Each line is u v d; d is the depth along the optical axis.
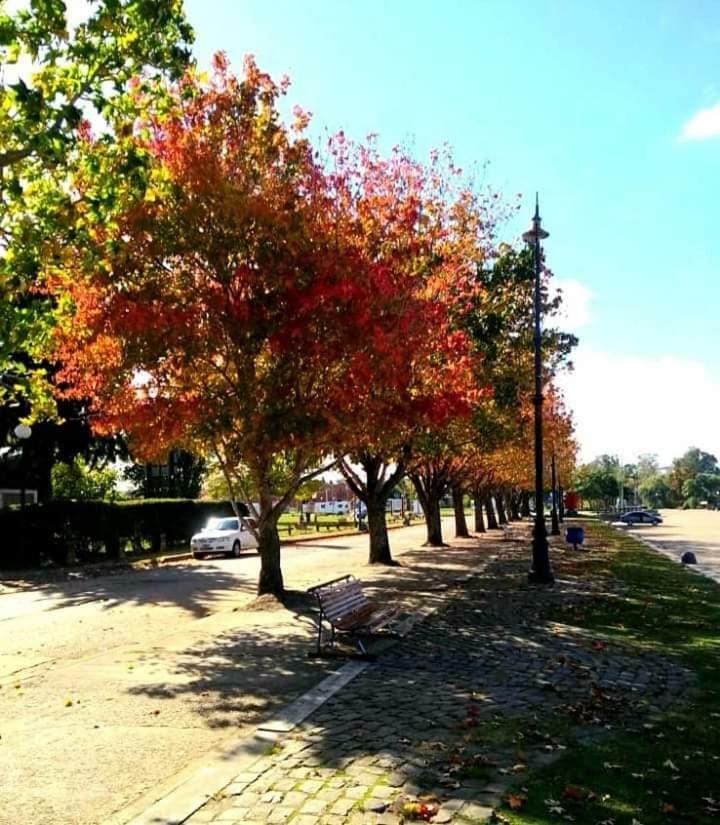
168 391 14.07
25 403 27.78
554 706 7.43
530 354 26.02
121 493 51.03
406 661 9.66
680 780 5.40
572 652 10.16
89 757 6.21
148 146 12.47
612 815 4.80
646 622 12.74
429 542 35.50
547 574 18.86
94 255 8.30
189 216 12.67
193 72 8.92
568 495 62.50
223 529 31.86
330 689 8.20
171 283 13.50
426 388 16.06
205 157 12.88
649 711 7.29
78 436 31.52
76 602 17.42
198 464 49.75
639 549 33.06
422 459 27.31
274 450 13.85
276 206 13.46
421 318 15.08
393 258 15.34
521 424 26.78
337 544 39.50
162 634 12.46
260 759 5.96
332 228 14.66
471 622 12.73
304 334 12.89
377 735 6.50
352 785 5.34
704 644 10.76
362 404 13.52
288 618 13.40
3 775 5.82
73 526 27.61
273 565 15.85
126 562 28.03
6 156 6.91
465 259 22.44
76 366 13.98
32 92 6.52
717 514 108.25
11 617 15.26
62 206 7.83
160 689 8.44
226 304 13.03
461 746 6.16
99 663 9.96
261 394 13.61
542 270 26.03
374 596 16.42
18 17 7.07
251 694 8.16
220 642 11.23
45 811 5.14
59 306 10.08
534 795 5.11
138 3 7.41
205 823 4.79
